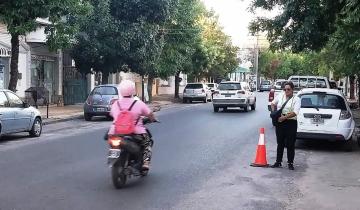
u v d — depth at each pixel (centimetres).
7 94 1630
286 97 1170
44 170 1088
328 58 3344
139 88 5150
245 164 1217
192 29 4172
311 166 1223
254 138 1747
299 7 1881
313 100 1531
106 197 851
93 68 3266
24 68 2970
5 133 1570
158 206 797
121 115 937
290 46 2081
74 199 831
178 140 1653
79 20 2883
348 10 1377
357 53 1532
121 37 3123
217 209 788
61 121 2408
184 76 7112
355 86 4950
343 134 1491
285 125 1165
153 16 3266
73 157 1275
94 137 1730
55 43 2064
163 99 4888
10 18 1853
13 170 1084
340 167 1214
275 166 1190
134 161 961
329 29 1850
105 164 1170
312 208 811
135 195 870
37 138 1703
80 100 3703
